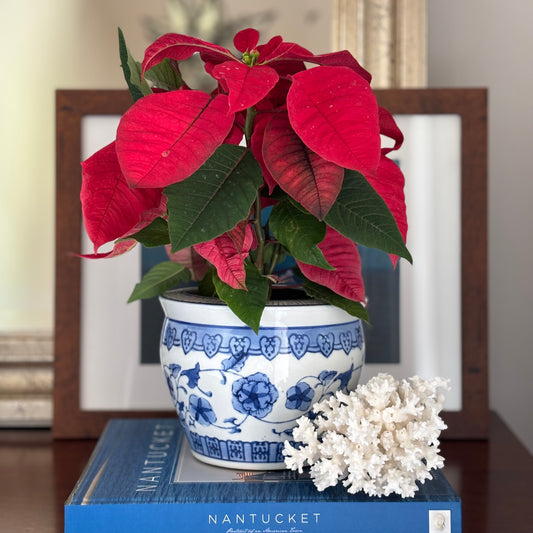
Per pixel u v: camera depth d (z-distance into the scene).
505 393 0.78
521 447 0.66
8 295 0.74
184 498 0.44
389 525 0.43
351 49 0.71
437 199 0.69
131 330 0.70
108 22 0.73
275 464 0.50
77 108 0.69
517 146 0.77
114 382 0.70
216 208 0.41
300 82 0.42
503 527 0.48
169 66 0.51
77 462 0.62
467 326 0.69
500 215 0.78
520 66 0.76
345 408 0.43
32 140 0.74
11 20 0.73
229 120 0.42
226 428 0.49
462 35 0.76
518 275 0.78
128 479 0.48
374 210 0.44
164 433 0.61
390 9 0.71
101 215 0.42
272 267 0.52
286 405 0.48
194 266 0.58
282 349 0.47
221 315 0.47
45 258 0.74
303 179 0.42
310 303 0.48
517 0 0.76
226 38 0.73
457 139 0.69
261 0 0.72
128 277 0.70
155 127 0.41
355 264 0.49
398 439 0.43
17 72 0.73
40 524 0.49
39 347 0.72
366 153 0.39
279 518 0.43
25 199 0.74
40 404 0.72
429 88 0.69
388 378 0.47
